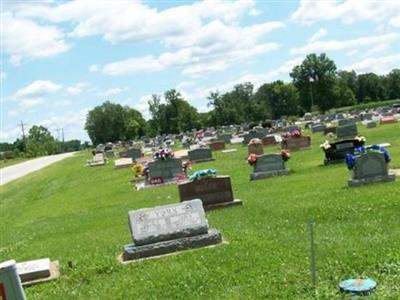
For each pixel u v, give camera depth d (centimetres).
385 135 4809
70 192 4141
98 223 2328
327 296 972
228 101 16238
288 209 1838
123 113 18162
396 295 937
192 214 1487
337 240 1306
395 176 2189
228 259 1275
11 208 3872
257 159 2986
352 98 17275
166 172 3622
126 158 6362
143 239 1443
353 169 2194
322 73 17075
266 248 1330
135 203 2831
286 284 1062
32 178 6600
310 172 2889
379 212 1583
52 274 1399
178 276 1203
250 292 1055
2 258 1852
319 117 10950
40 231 2430
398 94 18438
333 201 1847
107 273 1352
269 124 9750
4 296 819
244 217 1836
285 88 17075
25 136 17550
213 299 1055
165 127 16312
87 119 18275
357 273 1062
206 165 4281
